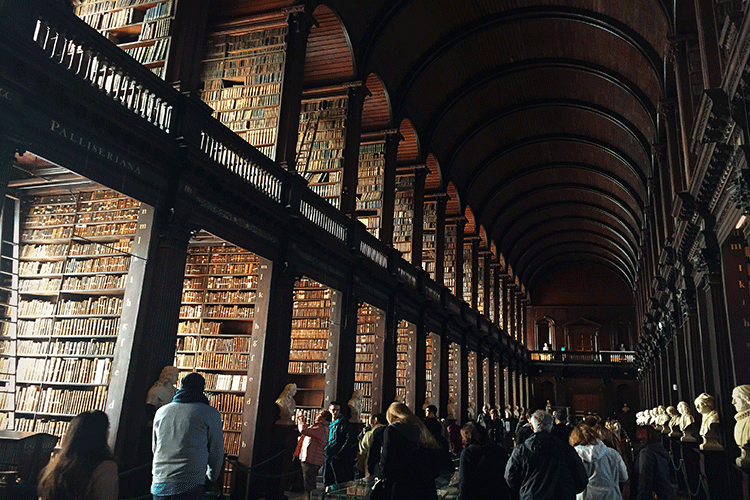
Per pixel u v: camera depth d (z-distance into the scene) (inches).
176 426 165.5
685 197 387.9
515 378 1380.4
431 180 821.2
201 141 326.6
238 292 464.4
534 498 173.6
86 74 266.4
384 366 567.8
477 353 973.8
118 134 272.5
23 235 404.2
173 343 304.0
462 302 846.5
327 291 538.9
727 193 320.5
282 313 402.0
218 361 439.8
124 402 276.2
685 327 525.3
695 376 474.6
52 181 395.2
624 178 997.8
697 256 398.0
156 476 163.0
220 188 336.5
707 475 361.7
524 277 1563.7
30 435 257.6
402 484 164.6
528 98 819.4
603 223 1310.3
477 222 1029.8
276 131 423.5
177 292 308.7
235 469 366.0
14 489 229.1
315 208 446.9
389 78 616.4
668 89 545.6
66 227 398.9
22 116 228.1
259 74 446.6
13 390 346.0
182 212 311.3
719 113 277.9
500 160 983.6
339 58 534.9
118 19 354.6
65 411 335.3
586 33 657.0
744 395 292.8
